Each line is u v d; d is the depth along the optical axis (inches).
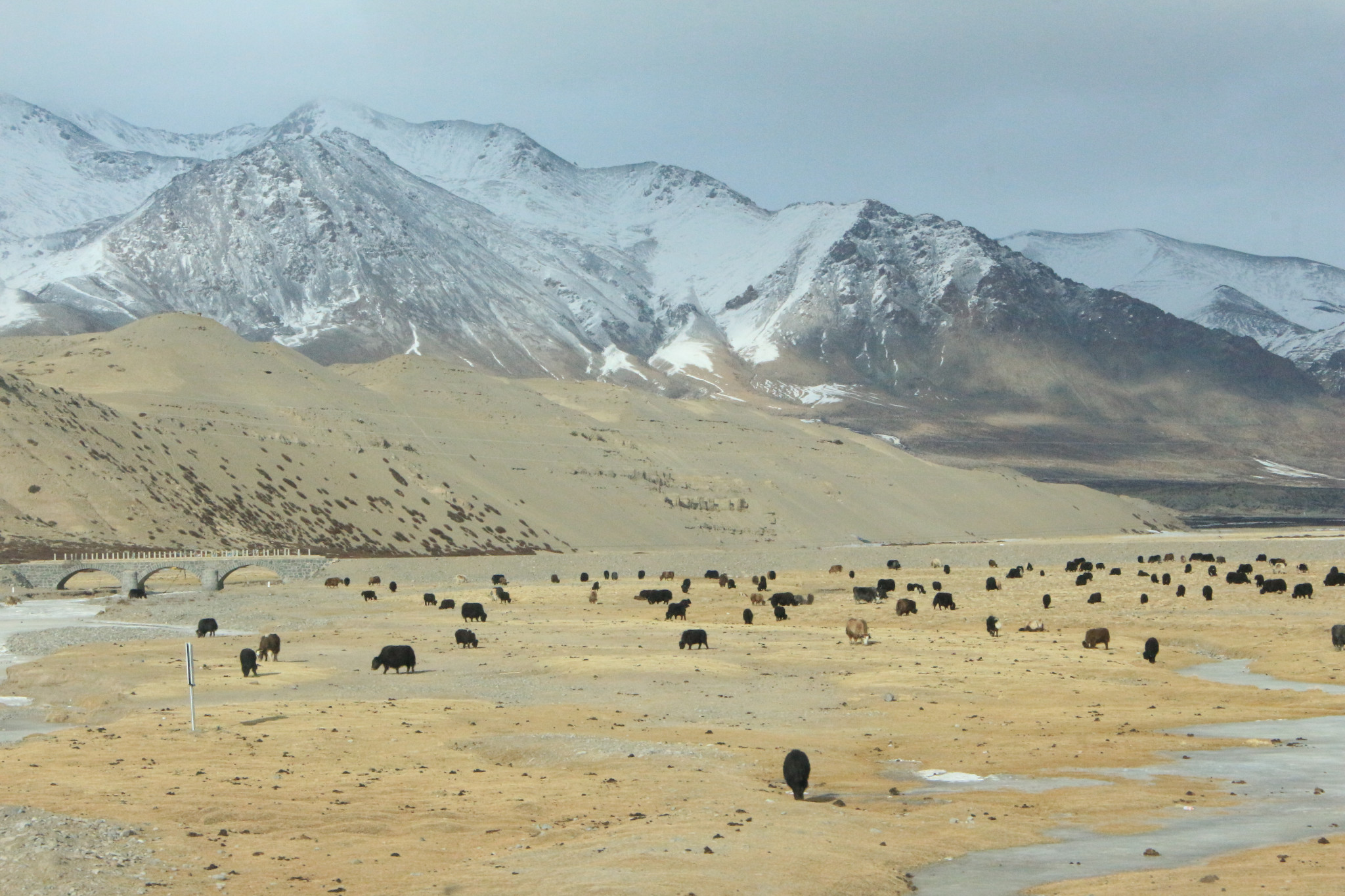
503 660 2920.8
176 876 1045.2
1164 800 1363.2
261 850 1140.5
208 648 3302.2
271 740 1785.2
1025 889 1012.5
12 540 6456.7
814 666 2731.3
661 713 2100.1
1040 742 1758.1
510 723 1963.6
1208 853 1121.4
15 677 2733.8
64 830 1164.5
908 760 1653.5
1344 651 2869.1
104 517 7066.9
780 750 1716.3
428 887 1006.4
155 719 2012.8
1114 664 2728.8
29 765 1593.3
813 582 6023.6
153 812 1293.1
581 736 1795.0
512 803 1350.9
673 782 1456.7
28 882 1005.8
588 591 5487.2
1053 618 3934.5
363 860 1105.4
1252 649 2994.6
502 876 1031.0
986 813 1310.3
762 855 1085.8
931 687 2363.4
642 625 3900.1
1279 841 1161.4
